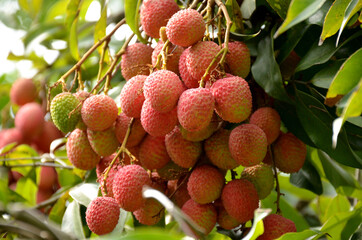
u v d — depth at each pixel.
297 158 0.81
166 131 0.73
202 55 0.72
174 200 0.79
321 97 0.80
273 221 0.75
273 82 0.77
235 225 0.77
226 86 0.70
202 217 0.75
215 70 0.71
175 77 0.71
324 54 0.77
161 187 0.78
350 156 0.76
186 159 0.76
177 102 0.71
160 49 0.77
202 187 0.75
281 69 0.81
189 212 0.76
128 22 0.83
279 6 0.78
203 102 0.69
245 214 0.75
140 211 0.77
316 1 0.67
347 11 0.70
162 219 0.84
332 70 0.78
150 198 0.77
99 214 0.73
